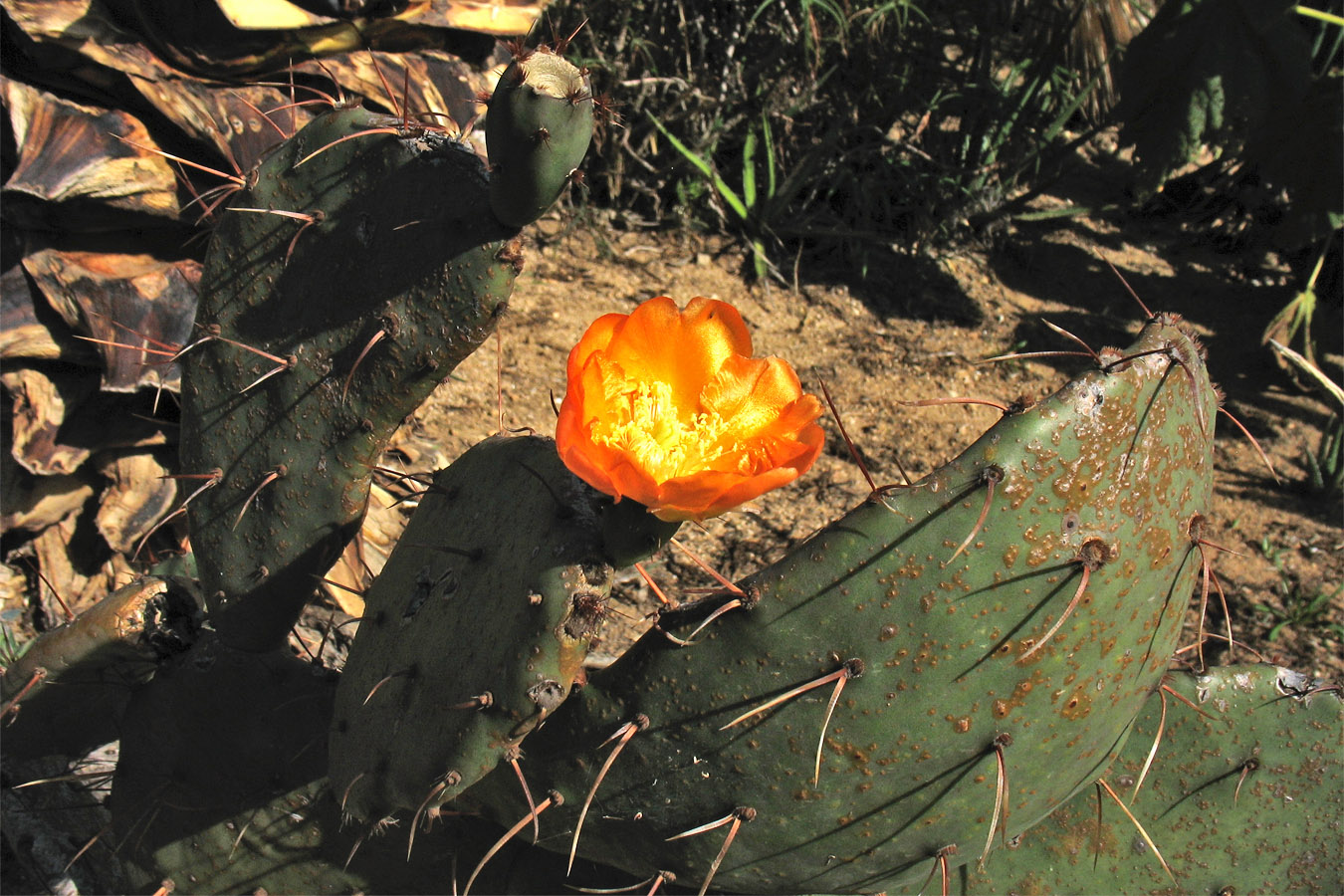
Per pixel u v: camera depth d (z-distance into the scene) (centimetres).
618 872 71
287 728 74
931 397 139
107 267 90
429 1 96
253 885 75
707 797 62
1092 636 60
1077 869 72
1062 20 160
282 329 70
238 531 72
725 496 55
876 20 158
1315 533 125
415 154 66
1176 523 61
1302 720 70
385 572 69
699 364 58
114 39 87
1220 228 176
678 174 161
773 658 60
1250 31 129
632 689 62
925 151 168
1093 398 58
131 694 78
